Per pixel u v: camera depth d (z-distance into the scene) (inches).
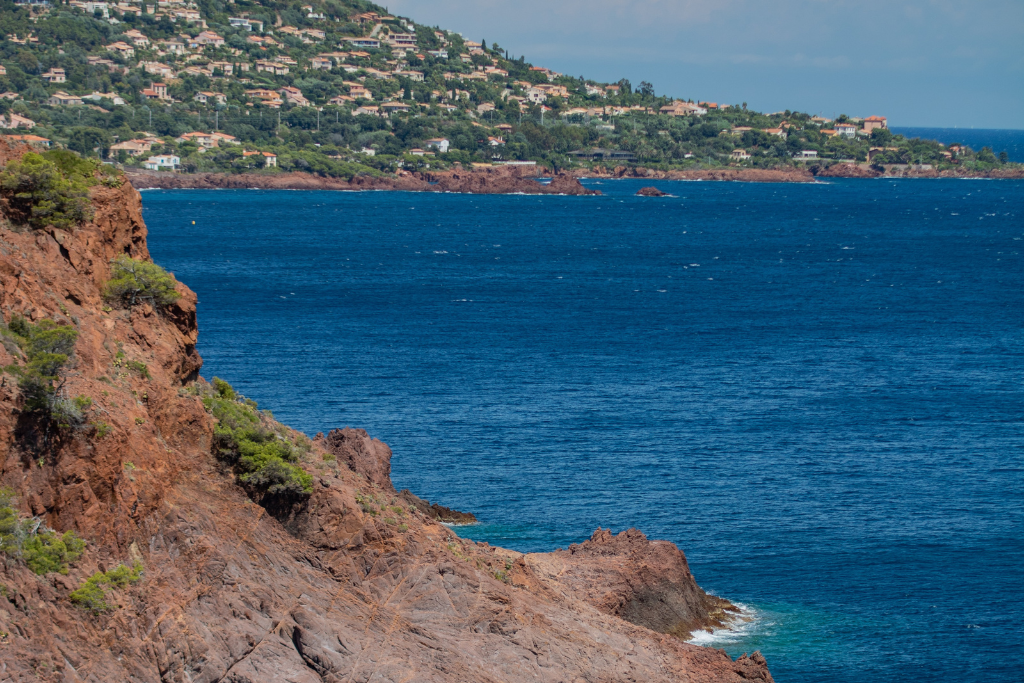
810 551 4803.2
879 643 4015.8
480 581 3314.5
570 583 3991.1
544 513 5147.6
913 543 4911.4
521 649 3208.7
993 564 4707.2
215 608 2785.4
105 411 2778.1
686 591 4185.5
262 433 3218.5
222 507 3011.8
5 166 3225.9
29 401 2605.8
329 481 3248.0
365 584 3117.6
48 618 2450.8
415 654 2997.0
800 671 3814.0
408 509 3609.7
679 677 3412.9
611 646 3464.6
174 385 3260.3
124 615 2596.0
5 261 2896.2
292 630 2861.7
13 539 2466.8
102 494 2687.0
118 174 3535.9
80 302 3112.7
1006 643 4035.4
